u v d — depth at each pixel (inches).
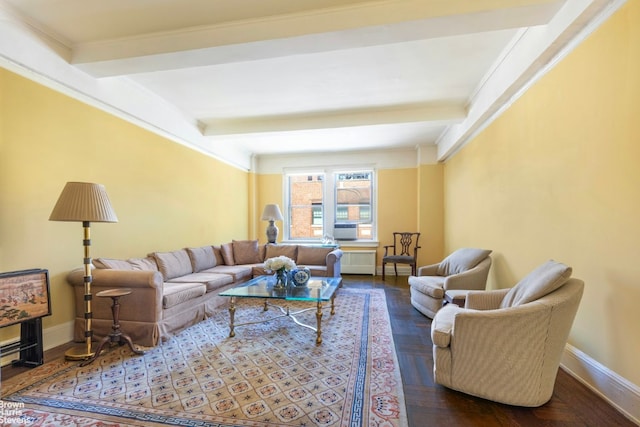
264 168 276.8
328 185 266.4
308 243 268.1
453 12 78.7
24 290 86.5
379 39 89.7
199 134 187.5
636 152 63.1
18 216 92.9
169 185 163.3
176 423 63.6
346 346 104.0
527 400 68.6
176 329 117.1
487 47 105.4
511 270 119.3
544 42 86.0
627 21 64.7
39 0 81.9
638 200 62.6
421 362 92.7
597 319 73.9
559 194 88.6
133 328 106.2
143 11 86.6
